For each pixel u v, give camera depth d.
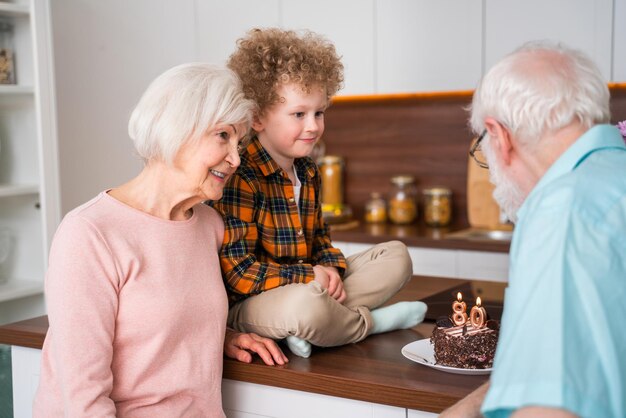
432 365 1.61
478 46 3.27
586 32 3.04
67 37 3.28
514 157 1.20
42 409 1.60
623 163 1.06
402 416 1.54
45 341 1.65
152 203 1.58
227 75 1.59
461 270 3.31
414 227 3.76
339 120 4.12
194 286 1.61
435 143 3.88
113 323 1.51
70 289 1.46
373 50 3.50
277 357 1.69
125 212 1.55
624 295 0.94
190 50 3.78
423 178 3.94
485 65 3.27
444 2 3.32
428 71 3.39
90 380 1.45
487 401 0.93
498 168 1.22
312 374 1.61
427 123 3.89
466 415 1.25
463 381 1.54
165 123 1.53
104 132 3.45
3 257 3.06
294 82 1.81
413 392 1.50
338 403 1.61
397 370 1.62
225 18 3.71
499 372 0.94
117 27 3.47
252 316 1.76
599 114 1.14
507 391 0.91
